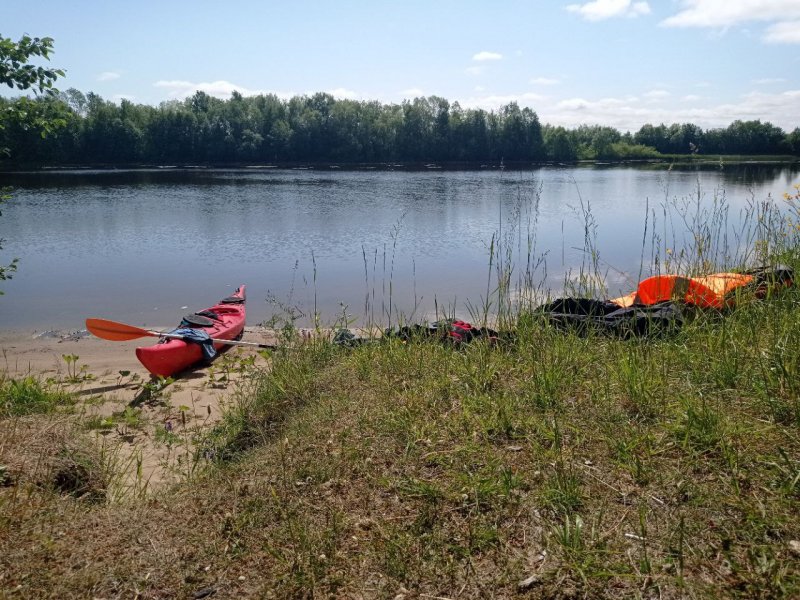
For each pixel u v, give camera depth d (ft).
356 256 57.62
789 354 13.71
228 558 10.27
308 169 218.59
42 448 14.64
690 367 15.06
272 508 11.52
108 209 93.04
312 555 10.12
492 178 161.48
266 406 18.45
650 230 67.82
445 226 74.33
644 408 13.32
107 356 31.04
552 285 40.45
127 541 10.76
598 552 9.34
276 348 23.72
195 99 300.40
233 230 72.95
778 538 9.15
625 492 10.68
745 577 8.55
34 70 22.58
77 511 12.01
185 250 61.26
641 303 22.61
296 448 13.80
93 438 18.76
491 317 24.98
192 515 11.53
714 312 18.71
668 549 9.25
